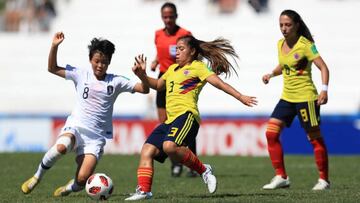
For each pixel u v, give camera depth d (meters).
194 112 30.14
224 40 32.19
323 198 29.53
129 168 53.16
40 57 122.31
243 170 51.69
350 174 47.41
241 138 75.25
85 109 31.44
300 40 36.25
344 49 112.81
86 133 31.41
